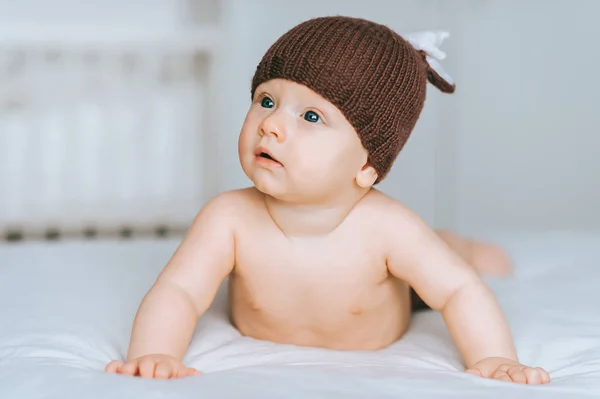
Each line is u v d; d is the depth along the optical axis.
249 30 2.69
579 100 2.81
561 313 1.13
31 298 1.17
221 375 0.79
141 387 0.74
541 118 2.83
